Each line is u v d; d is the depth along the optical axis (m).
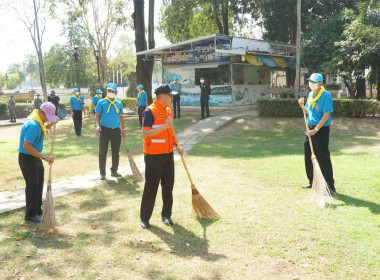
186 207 5.53
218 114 18.62
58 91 47.28
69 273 3.60
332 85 30.12
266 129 14.96
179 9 24.23
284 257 3.85
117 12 31.69
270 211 5.20
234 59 19.09
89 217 5.21
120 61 52.22
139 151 11.17
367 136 12.94
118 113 7.41
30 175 4.94
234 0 24.56
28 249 4.13
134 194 6.34
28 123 4.82
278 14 23.62
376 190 5.87
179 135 14.12
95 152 11.31
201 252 4.03
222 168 8.11
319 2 22.95
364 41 16.22
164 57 21.77
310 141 5.78
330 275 3.48
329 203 5.41
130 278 3.50
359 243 4.07
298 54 17.84
